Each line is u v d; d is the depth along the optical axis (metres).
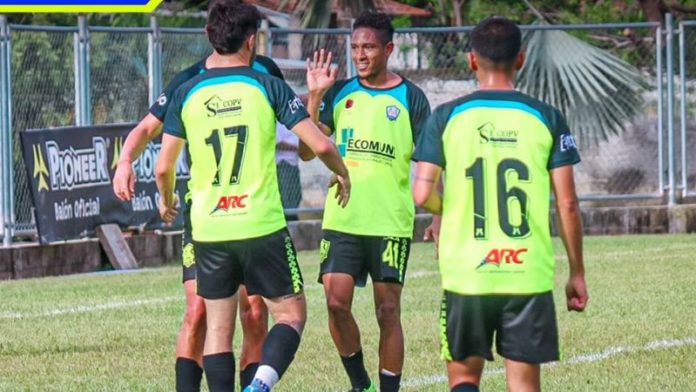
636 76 72.25
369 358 34.78
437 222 27.25
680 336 37.41
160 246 63.31
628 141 72.31
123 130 61.56
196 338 26.45
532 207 21.06
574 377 31.42
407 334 38.41
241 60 24.86
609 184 72.50
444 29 68.06
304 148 28.30
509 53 21.45
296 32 65.69
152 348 36.84
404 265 28.70
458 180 21.22
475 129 21.20
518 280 20.95
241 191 24.34
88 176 59.94
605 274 52.53
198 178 24.66
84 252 59.44
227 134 24.34
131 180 25.86
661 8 94.44
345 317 28.59
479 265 21.00
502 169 21.09
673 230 71.62
